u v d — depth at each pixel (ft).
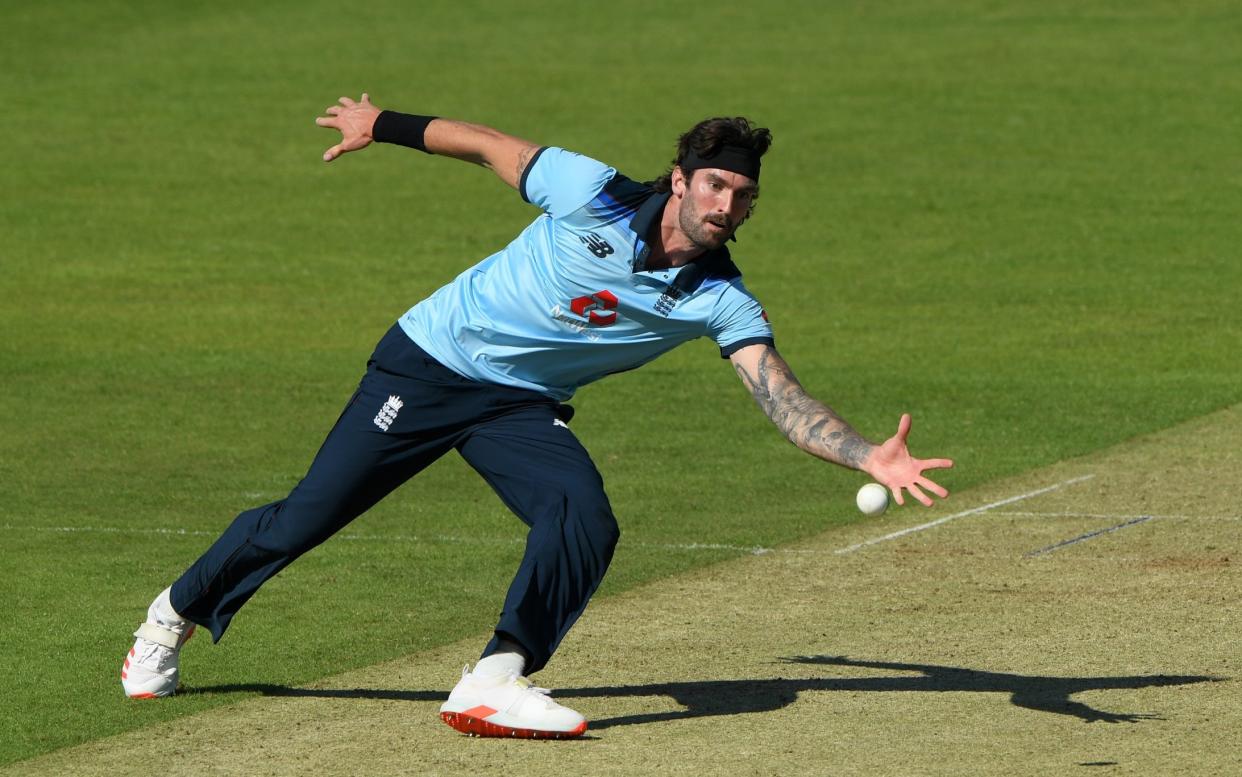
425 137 74.08
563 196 70.23
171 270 207.21
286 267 209.36
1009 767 68.23
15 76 307.58
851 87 299.17
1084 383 156.76
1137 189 242.37
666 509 117.08
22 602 94.73
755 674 81.76
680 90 297.33
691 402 151.33
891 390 155.33
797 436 68.49
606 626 90.58
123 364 165.68
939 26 341.41
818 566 102.37
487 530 111.86
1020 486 122.31
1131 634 87.76
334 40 334.85
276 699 78.48
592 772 68.13
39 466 129.29
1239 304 188.44
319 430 141.90
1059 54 318.04
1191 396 151.12
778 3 363.15
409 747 71.51
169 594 77.56
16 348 171.94
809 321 184.75
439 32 341.41
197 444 136.98
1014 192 242.17
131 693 78.28
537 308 71.61
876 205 237.04
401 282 202.80
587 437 139.44
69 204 237.86
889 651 85.46
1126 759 69.10
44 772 68.95
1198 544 105.91
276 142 271.69
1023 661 83.35
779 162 258.37
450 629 90.17
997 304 190.80
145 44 330.54
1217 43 322.75
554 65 315.17
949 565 102.22
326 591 97.45
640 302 70.85
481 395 73.36
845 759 69.41
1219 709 75.51
